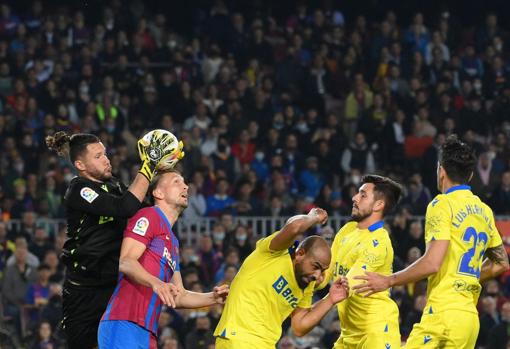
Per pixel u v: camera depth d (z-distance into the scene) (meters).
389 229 50.25
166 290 20.97
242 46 69.19
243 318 22.44
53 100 61.31
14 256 48.06
